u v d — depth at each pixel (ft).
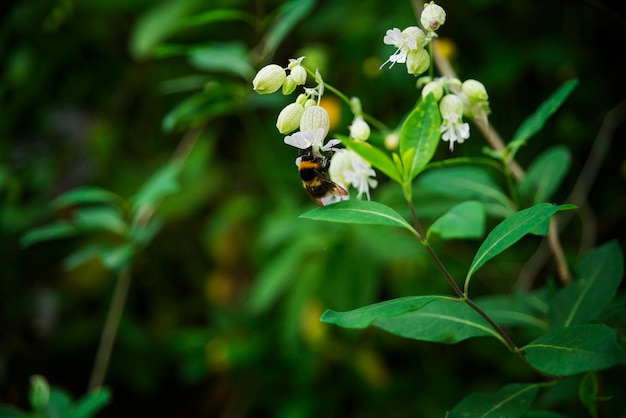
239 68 2.28
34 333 2.82
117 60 3.14
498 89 2.54
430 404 2.52
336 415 2.61
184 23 2.34
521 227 1.67
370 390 2.60
